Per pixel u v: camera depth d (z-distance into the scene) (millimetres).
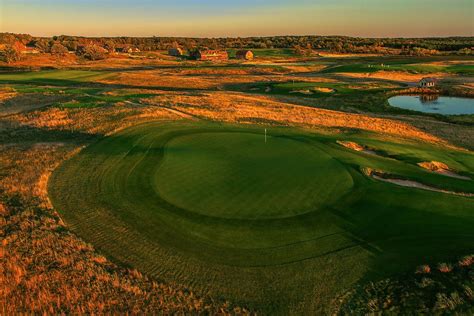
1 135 36750
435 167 27812
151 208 19062
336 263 14844
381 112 63406
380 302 12898
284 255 15391
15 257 15555
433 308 12430
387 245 15883
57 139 33750
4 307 13055
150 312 12836
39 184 22141
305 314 12547
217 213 18469
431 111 66438
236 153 27094
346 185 21531
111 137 32219
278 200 19703
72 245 16266
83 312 12883
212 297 13367
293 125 41031
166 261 15188
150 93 65500
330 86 84688
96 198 20344
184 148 28234
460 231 16656
